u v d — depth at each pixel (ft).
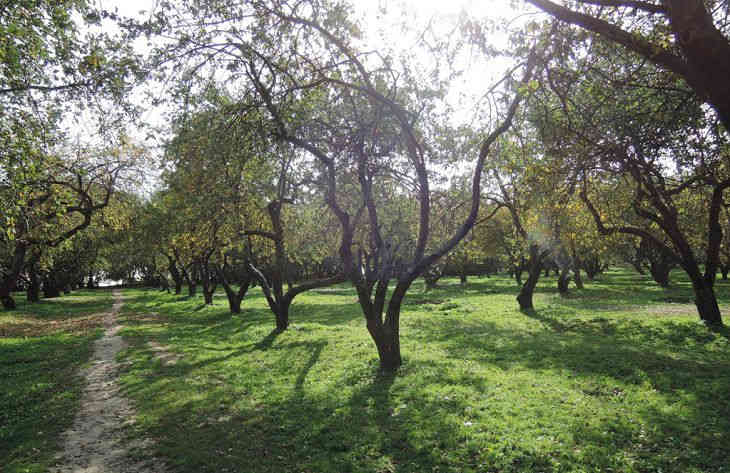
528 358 42.86
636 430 24.52
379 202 61.98
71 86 36.06
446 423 26.55
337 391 34.53
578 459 21.29
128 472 22.49
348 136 42.16
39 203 51.62
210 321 89.15
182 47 34.24
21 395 36.60
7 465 23.41
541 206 40.81
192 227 51.90
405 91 43.78
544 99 37.78
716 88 17.54
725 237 74.02
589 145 34.24
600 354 42.60
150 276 265.13
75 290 244.22
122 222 91.56
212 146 37.99
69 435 27.68
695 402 28.60
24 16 29.63
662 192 50.34
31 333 76.48
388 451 23.50
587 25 21.33
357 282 40.93
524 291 82.74
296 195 62.75
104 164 70.90
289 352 50.83
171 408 32.19
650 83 34.81
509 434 24.52
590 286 134.00
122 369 46.19
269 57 37.50
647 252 123.13
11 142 33.19
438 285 169.78
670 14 18.38
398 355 40.88
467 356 44.98
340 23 37.09
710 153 40.57
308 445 24.76
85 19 30.12
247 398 34.01
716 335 48.67
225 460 23.32
